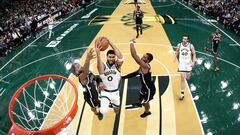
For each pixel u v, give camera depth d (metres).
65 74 11.32
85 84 6.16
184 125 7.64
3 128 7.92
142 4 27.53
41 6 25.38
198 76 10.61
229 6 19.78
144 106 7.74
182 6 25.88
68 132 7.11
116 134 7.31
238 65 11.67
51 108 8.33
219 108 8.48
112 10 25.02
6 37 15.47
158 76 10.58
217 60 12.19
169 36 15.98
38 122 7.54
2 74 11.94
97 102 6.40
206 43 14.61
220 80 10.28
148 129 7.46
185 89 9.58
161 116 8.02
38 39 17.08
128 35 16.41
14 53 14.68
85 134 7.35
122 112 8.23
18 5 25.17
